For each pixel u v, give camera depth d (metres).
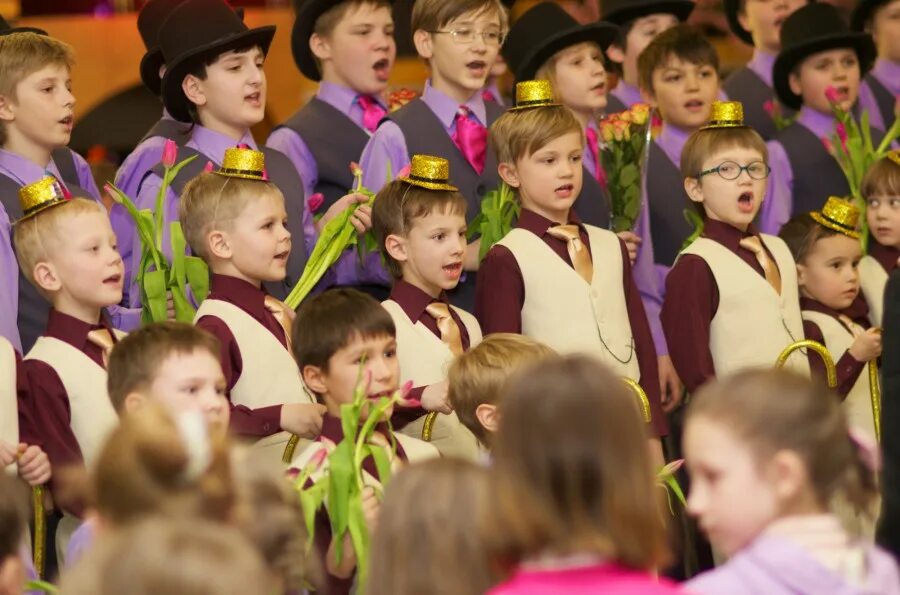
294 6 10.64
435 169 8.09
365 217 8.45
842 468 4.41
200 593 3.36
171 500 3.95
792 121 11.59
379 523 4.54
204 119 9.17
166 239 8.70
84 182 9.48
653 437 8.41
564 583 4.12
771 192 10.91
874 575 4.48
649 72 10.91
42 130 8.47
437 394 7.49
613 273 8.45
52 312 7.41
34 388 7.20
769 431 4.34
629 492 4.13
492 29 9.45
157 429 4.03
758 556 4.38
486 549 4.36
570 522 4.12
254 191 7.73
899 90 12.66
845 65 11.31
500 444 4.24
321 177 9.94
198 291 8.03
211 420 6.21
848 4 14.04
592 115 10.28
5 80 8.41
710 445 4.39
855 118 12.29
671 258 10.44
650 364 8.55
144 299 8.02
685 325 8.59
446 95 9.51
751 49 15.83
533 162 8.30
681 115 10.78
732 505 4.37
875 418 8.51
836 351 9.07
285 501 4.52
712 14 15.79
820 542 4.39
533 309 8.26
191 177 8.95
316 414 7.30
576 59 10.16
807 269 9.19
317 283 8.92
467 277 9.16
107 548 3.51
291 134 9.95
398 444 6.92
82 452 7.21
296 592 5.71
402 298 8.09
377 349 6.88
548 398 4.18
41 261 7.32
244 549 3.51
